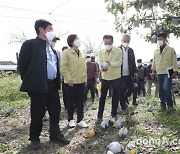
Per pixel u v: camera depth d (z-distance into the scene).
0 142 5.47
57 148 4.98
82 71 6.21
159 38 7.13
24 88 4.71
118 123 5.97
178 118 6.41
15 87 14.23
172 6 11.57
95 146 4.96
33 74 4.69
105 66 6.38
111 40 6.48
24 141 5.44
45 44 4.86
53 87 5.16
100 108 6.84
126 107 7.64
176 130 5.52
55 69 5.10
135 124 6.19
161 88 7.33
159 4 9.18
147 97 10.73
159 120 6.36
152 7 9.38
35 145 4.95
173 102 8.04
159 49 7.27
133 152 4.38
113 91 6.60
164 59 7.09
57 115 5.27
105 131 5.83
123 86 7.50
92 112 8.34
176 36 11.55
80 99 6.32
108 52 6.58
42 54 4.75
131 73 7.76
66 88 6.28
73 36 6.12
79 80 6.20
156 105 8.29
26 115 8.35
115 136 5.41
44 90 4.70
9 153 4.78
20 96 13.02
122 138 5.27
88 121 6.92
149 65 13.70
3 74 19.78
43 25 4.87
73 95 6.26
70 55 6.11
